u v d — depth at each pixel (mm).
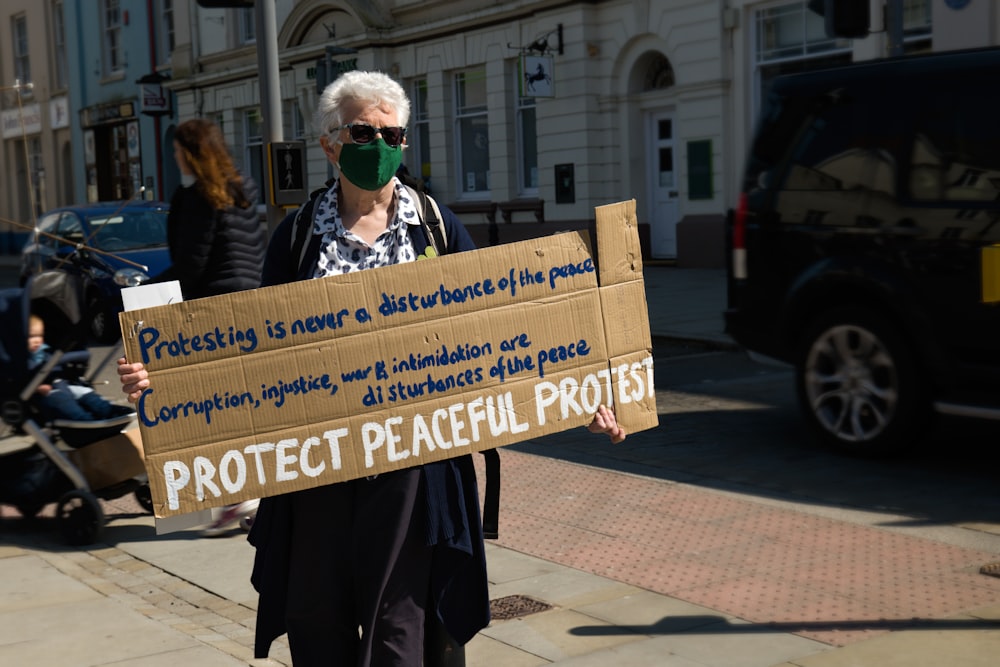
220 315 2832
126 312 2785
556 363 3080
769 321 7398
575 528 5637
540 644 4164
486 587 3045
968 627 4141
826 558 5012
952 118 6531
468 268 2982
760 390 9211
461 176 23422
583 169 20234
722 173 18156
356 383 2914
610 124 19984
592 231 3125
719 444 7359
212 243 5227
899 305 6555
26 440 6105
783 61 17234
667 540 5367
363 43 24078
